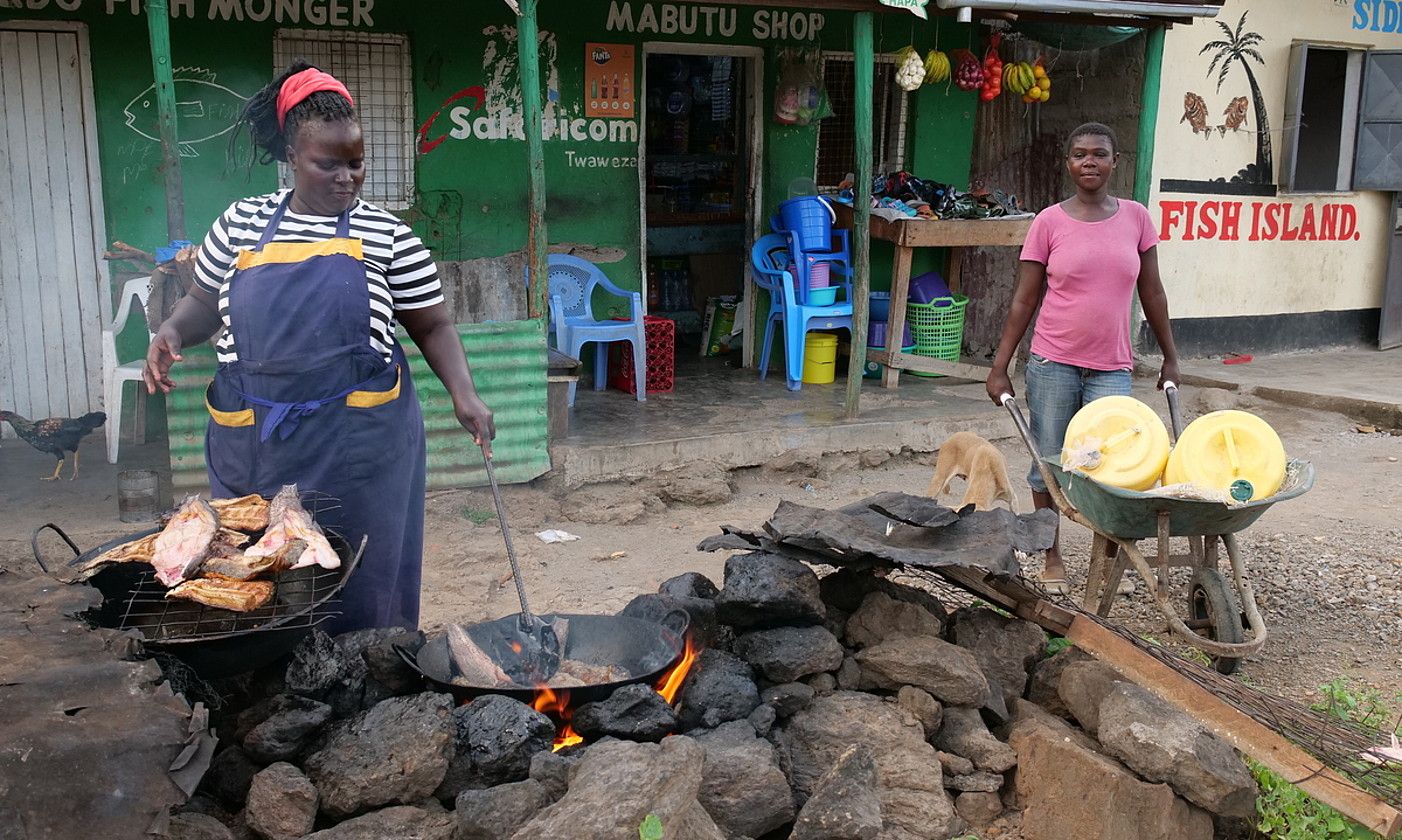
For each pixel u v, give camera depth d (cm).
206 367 641
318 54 825
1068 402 545
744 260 1009
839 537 396
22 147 773
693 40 941
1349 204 1251
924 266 1059
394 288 362
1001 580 409
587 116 915
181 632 323
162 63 648
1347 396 1013
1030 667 416
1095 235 529
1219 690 382
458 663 361
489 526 681
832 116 1030
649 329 910
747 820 335
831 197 1017
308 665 337
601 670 362
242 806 328
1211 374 1113
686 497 745
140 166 792
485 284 895
